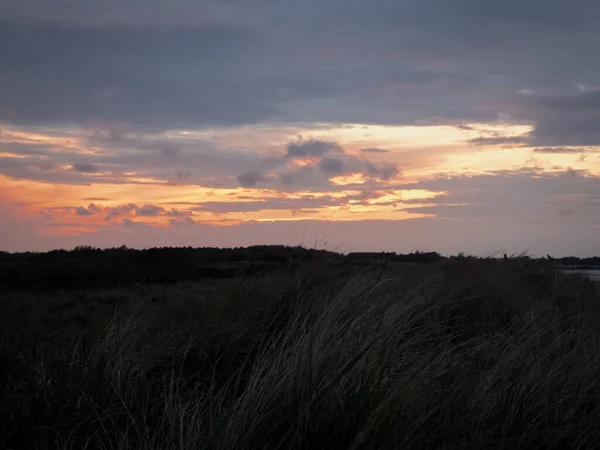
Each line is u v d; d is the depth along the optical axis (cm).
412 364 512
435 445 418
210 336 674
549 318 765
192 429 425
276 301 812
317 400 431
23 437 429
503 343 630
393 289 784
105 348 583
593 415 484
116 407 472
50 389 483
